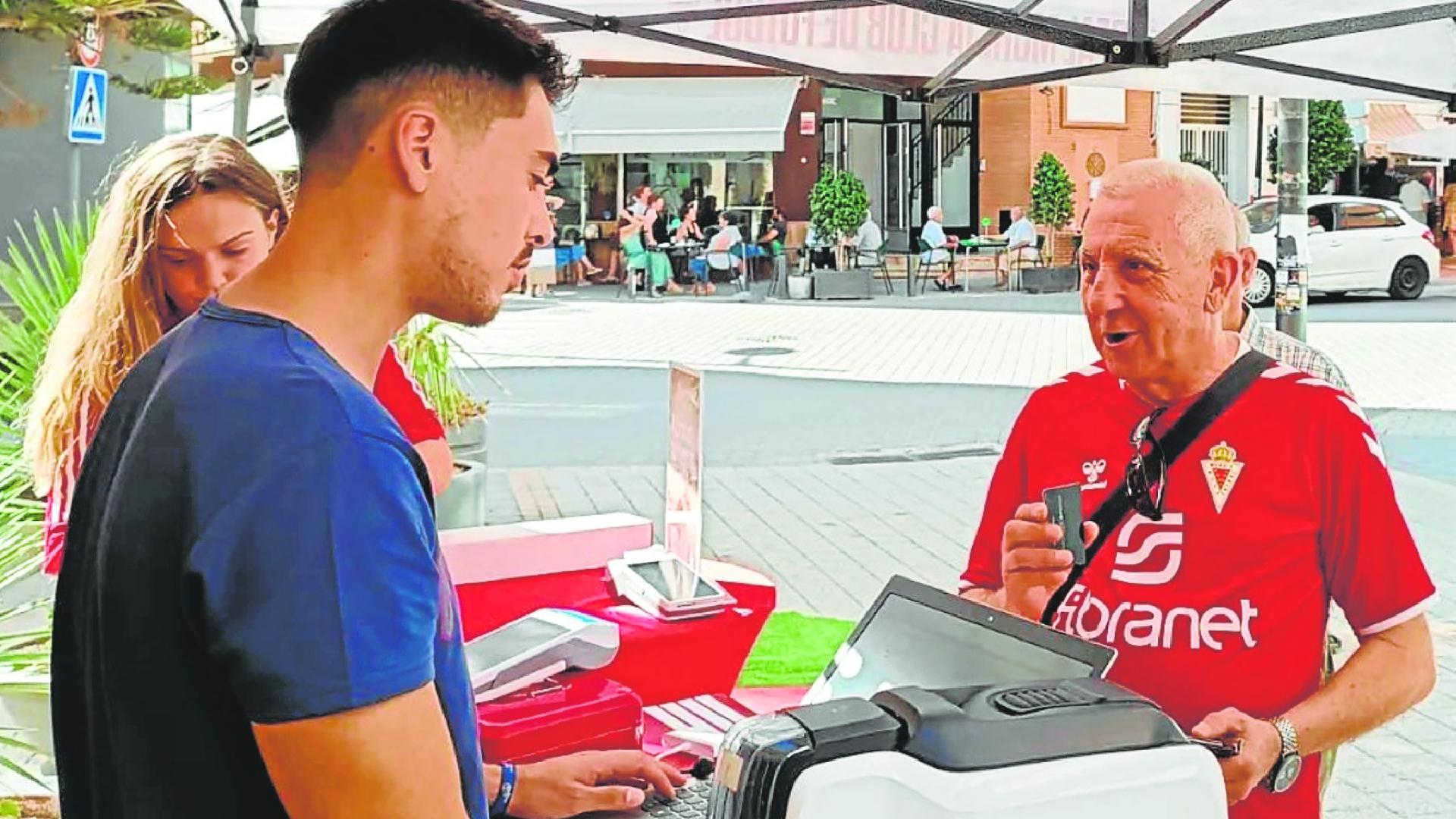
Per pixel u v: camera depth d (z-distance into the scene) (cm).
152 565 119
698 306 2122
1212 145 2916
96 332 259
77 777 137
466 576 276
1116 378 231
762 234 2544
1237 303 233
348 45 127
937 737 129
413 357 517
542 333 1733
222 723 120
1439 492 847
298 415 118
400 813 117
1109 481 227
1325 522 215
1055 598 221
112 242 259
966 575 249
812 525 787
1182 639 216
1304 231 632
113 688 122
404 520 120
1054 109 2769
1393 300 2100
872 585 661
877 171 2825
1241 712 204
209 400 120
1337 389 220
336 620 114
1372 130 2819
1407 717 495
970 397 1227
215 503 116
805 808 123
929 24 481
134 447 122
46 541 264
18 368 348
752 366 1431
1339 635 414
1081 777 130
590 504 838
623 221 2452
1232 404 219
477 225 130
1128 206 218
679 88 2044
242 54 473
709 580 263
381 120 126
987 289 2498
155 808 121
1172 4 426
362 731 115
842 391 1260
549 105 135
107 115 704
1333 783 441
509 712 197
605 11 467
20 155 686
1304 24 411
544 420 1115
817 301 2245
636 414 1145
